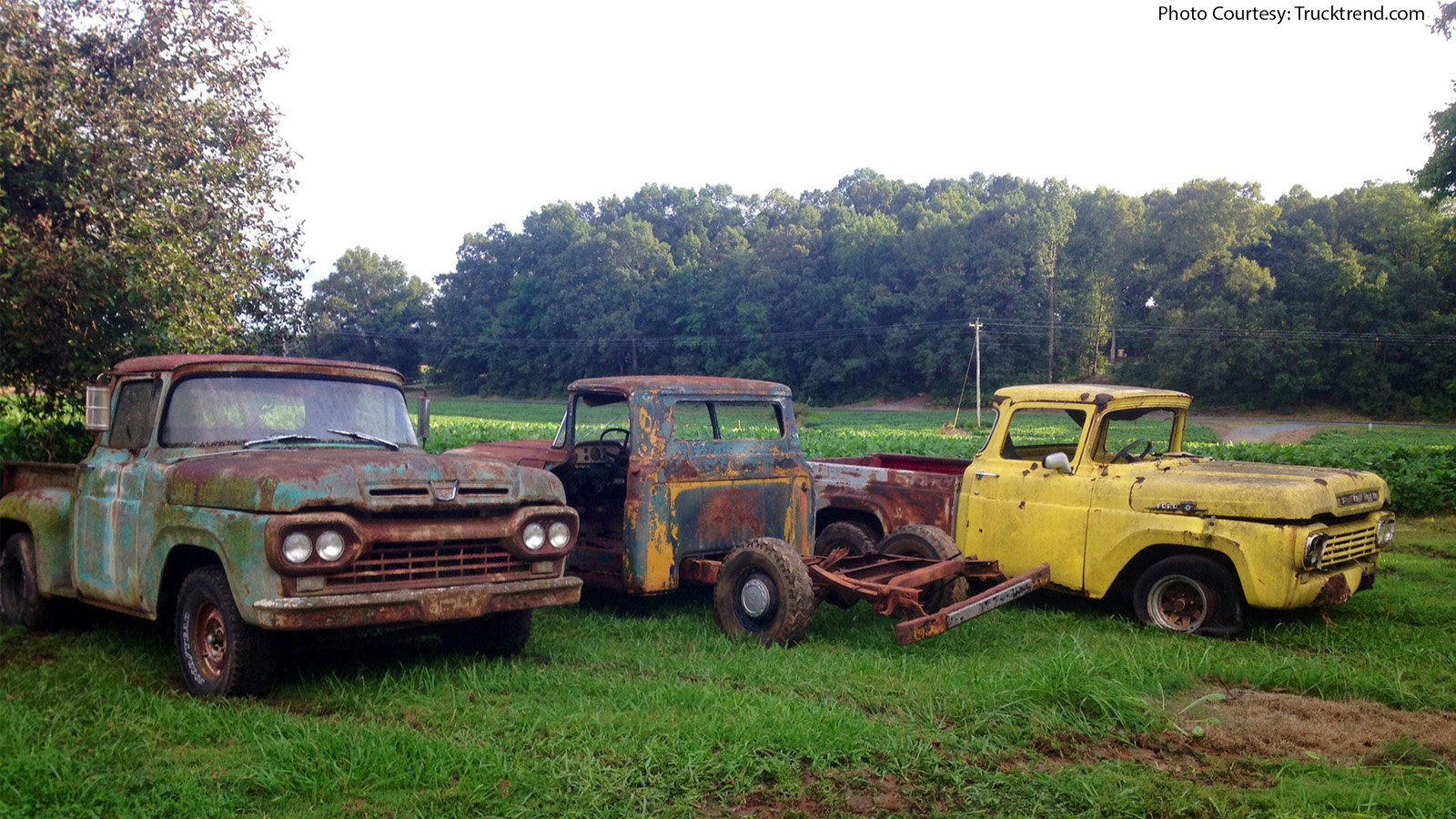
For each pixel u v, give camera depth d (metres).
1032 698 5.63
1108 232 85.31
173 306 10.46
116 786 4.37
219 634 5.88
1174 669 6.63
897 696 5.92
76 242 9.78
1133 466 8.70
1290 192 87.88
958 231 87.56
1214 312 75.00
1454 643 7.52
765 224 116.75
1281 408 75.31
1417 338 71.12
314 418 6.83
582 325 105.38
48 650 7.05
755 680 6.28
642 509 7.80
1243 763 5.00
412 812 4.15
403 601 5.61
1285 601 7.61
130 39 11.12
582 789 4.34
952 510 9.52
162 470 6.20
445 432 29.03
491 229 121.06
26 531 7.74
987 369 83.69
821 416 77.50
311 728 5.05
